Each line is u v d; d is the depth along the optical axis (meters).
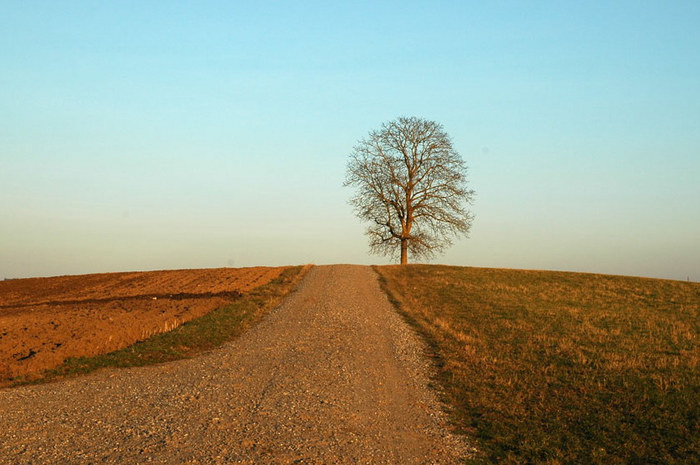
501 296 30.84
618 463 9.20
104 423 10.72
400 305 28.89
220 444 9.62
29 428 10.38
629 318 24.55
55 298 35.84
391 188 50.16
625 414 11.45
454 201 49.72
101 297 34.62
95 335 19.48
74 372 15.27
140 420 10.95
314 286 35.66
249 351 18.30
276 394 13.03
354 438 10.22
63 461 8.70
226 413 11.48
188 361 16.88
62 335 19.58
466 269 44.47
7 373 14.72
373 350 18.53
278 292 33.00
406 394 13.37
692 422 10.86
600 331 21.19
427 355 17.86
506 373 15.04
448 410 12.16
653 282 37.19
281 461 8.93
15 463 8.59
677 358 16.67
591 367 15.45
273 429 10.52
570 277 39.84
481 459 9.43
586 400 12.41
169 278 45.09
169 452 9.19
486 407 12.20
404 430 10.80
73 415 11.24
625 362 15.97
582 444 9.98
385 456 9.41
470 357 17.03
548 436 10.34
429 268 45.12
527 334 20.47
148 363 16.56
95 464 8.60
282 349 18.59
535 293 32.34
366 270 44.94
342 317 24.95
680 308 27.72
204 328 21.83
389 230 51.69
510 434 10.53
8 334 19.66
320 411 11.77
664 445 9.87
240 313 25.61
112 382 14.21
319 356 17.52
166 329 21.27
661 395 12.59
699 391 12.98
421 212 50.44
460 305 28.00
